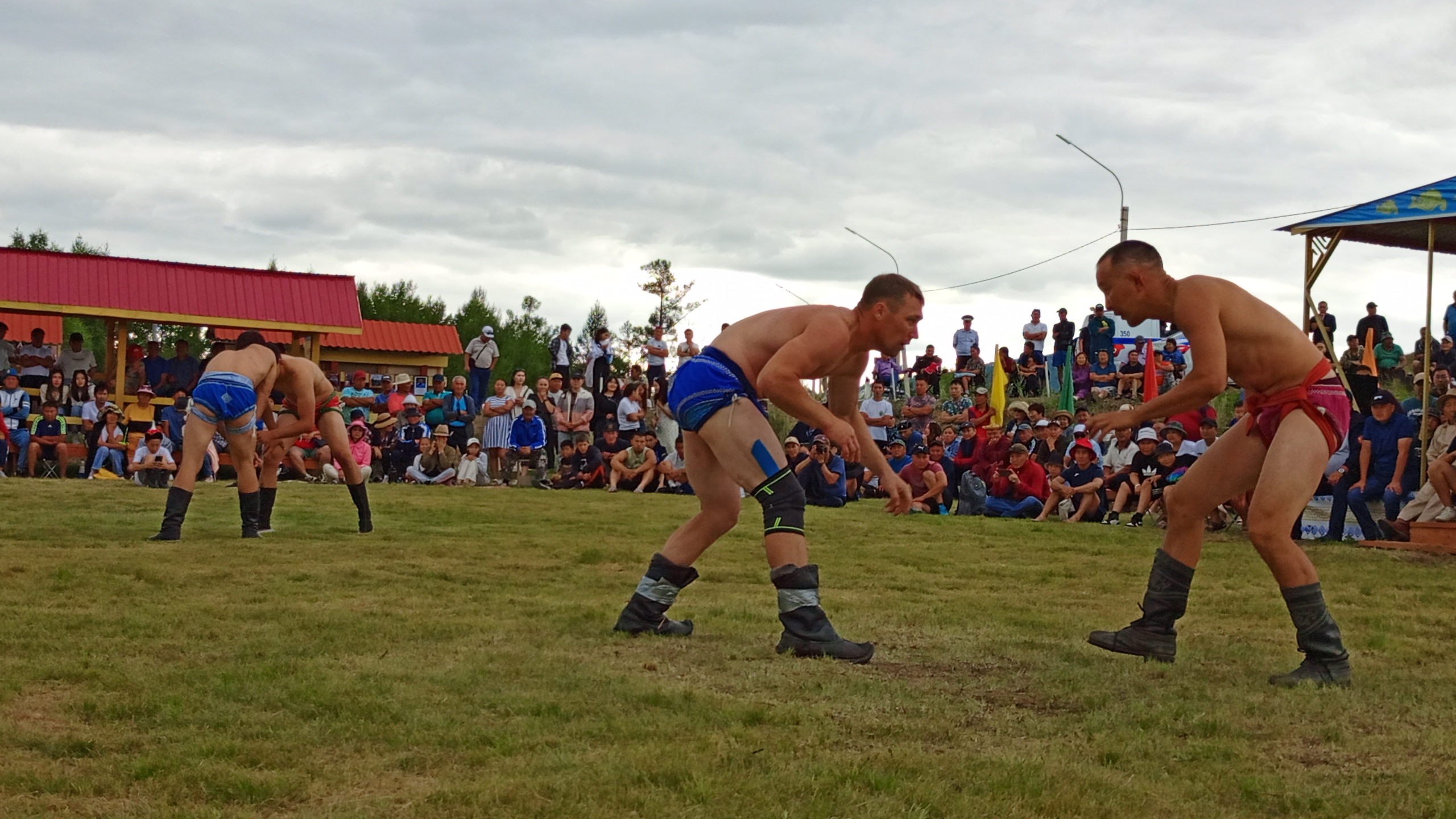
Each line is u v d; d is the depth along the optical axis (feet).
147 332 152.15
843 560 28.73
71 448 60.18
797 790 9.94
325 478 56.65
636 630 17.43
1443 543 35.96
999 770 10.66
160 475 53.11
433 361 136.87
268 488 31.89
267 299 74.18
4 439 56.34
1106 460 49.93
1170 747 11.78
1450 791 10.50
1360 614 21.79
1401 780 10.82
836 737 11.80
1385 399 39.75
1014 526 40.81
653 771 10.38
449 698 12.97
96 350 143.13
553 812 9.34
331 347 132.16
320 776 10.27
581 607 19.79
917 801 9.73
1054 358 86.48
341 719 12.04
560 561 26.40
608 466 58.70
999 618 19.83
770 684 14.23
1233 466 16.40
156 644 15.70
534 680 14.03
